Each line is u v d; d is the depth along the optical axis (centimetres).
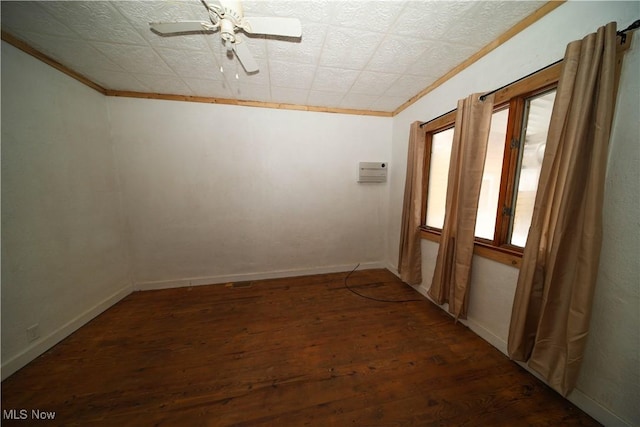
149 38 156
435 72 204
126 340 177
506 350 159
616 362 105
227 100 259
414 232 248
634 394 101
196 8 133
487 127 162
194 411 120
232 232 279
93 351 165
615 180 104
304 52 172
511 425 113
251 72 196
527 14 135
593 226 103
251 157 273
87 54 173
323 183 298
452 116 197
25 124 157
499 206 164
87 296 203
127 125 239
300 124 281
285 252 298
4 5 125
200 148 259
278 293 255
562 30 121
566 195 111
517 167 157
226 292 257
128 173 245
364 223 319
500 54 156
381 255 330
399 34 152
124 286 248
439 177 241
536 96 146
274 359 157
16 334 147
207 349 167
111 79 213
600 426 110
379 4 127
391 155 311
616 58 101
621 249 103
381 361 155
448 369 148
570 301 114
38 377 141
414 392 131
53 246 173
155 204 255
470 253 177
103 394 129
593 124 105
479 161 168
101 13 134
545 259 128
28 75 160
